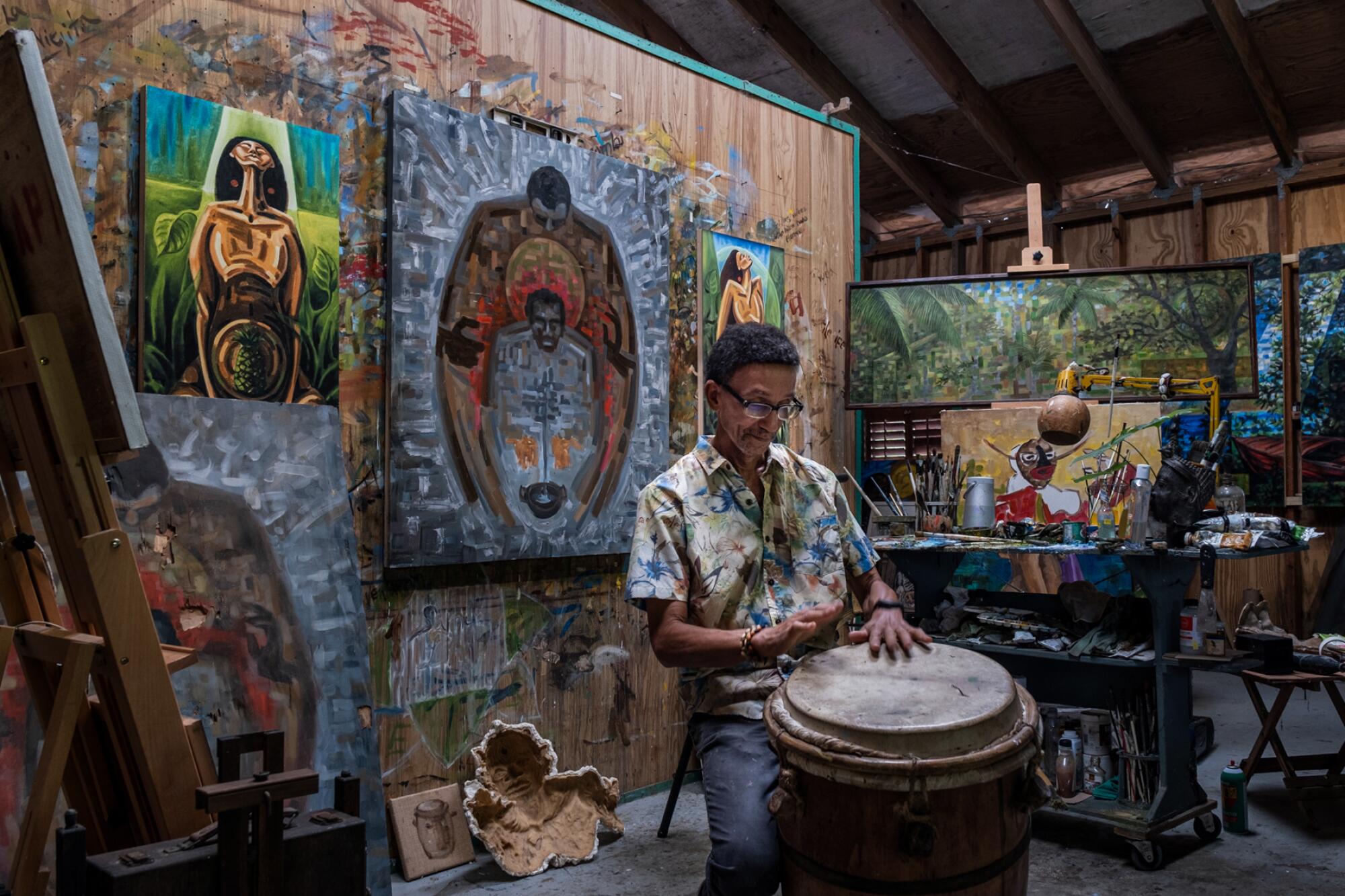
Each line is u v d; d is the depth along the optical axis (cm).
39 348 144
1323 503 552
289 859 136
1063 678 324
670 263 349
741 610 190
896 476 423
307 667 232
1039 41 540
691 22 537
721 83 369
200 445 226
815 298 405
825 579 197
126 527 211
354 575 246
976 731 143
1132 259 643
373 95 270
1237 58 504
